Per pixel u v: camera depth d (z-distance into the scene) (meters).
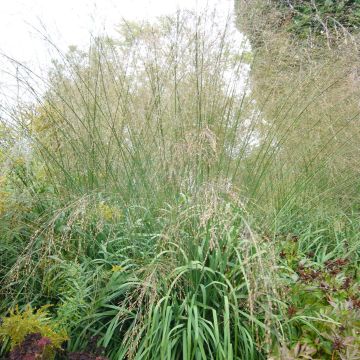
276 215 4.13
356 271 4.06
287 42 4.79
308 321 3.12
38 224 3.48
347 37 4.94
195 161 3.47
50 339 2.74
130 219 3.65
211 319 3.10
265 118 4.66
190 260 3.23
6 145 3.95
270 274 2.83
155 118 4.07
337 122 4.97
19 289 3.35
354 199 4.93
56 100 4.19
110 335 2.95
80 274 3.16
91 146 3.92
